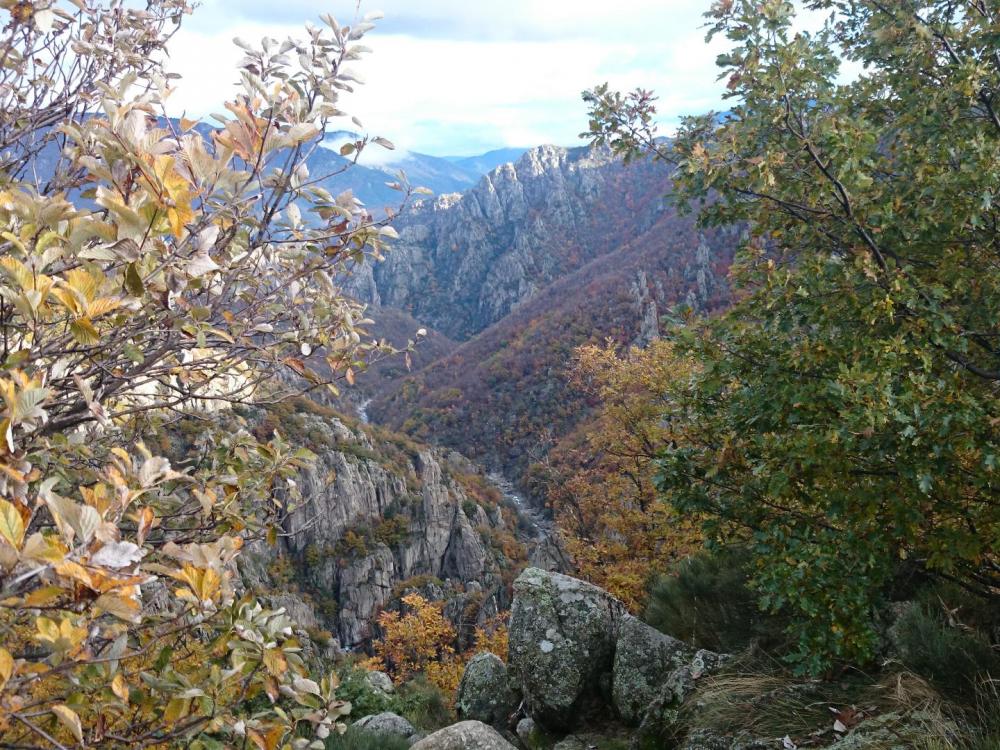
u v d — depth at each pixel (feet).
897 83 16.71
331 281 10.17
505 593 274.77
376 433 306.35
